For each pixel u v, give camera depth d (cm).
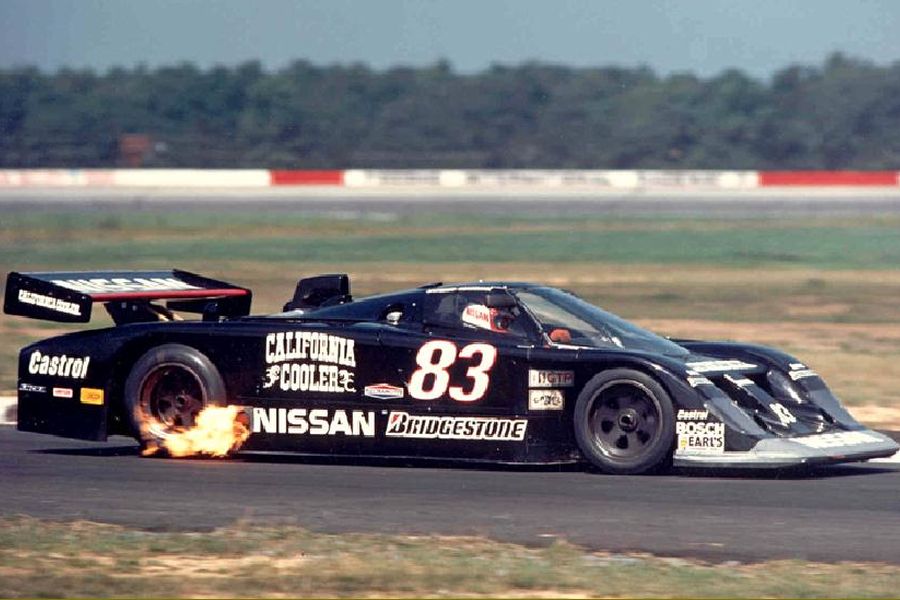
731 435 2436
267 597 1672
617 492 2359
